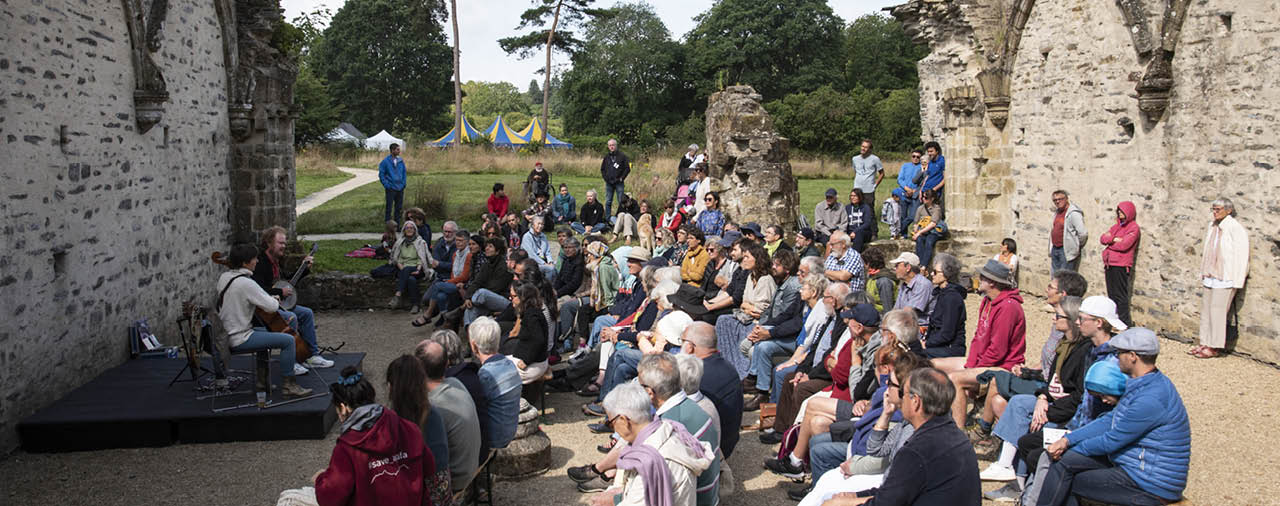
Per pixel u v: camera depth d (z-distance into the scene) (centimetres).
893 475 435
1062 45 1330
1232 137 1007
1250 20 977
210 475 707
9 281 749
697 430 535
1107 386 534
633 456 468
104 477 702
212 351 841
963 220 1523
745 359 896
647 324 930
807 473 663
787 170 1516
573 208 2039
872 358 634
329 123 4984
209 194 1331
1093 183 1272
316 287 1400
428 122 6881
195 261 1260
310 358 953
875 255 965
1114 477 527
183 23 1213
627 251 1116
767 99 6397
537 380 824
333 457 439
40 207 806
